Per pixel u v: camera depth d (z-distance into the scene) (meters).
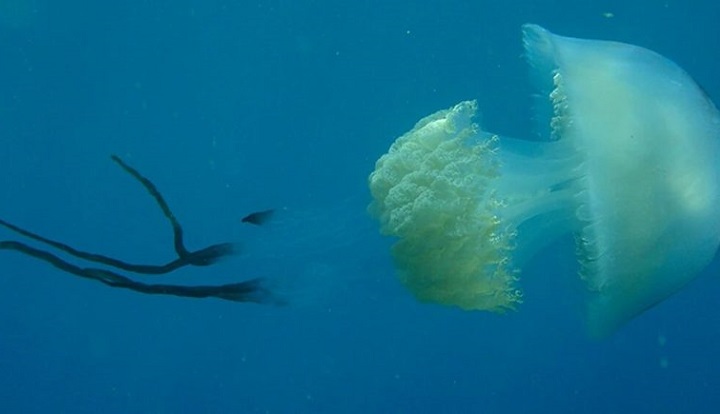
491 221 4.43
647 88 4.62
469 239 4.45
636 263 4.56
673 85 4.73
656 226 4.51
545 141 4.70
